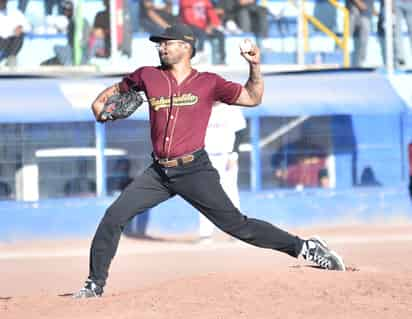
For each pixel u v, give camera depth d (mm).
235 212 19719
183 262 30297
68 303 18875
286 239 20469
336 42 44594
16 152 40250
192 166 19281
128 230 39844
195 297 18812
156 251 34031
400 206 42219
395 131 43438
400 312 17375
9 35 41188
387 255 29938
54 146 40562
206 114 19297
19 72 40594
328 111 41375
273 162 42406
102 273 19719
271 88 41562
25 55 41969
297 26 44281
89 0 43250
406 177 43219
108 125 41000
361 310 17547
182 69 19312
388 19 43406
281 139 42531
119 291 22859
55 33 42156
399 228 40562
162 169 19391
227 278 20344
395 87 43000
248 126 41719
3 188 40094
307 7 46062
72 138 40688
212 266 29000
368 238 36844
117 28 41469
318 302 18219
